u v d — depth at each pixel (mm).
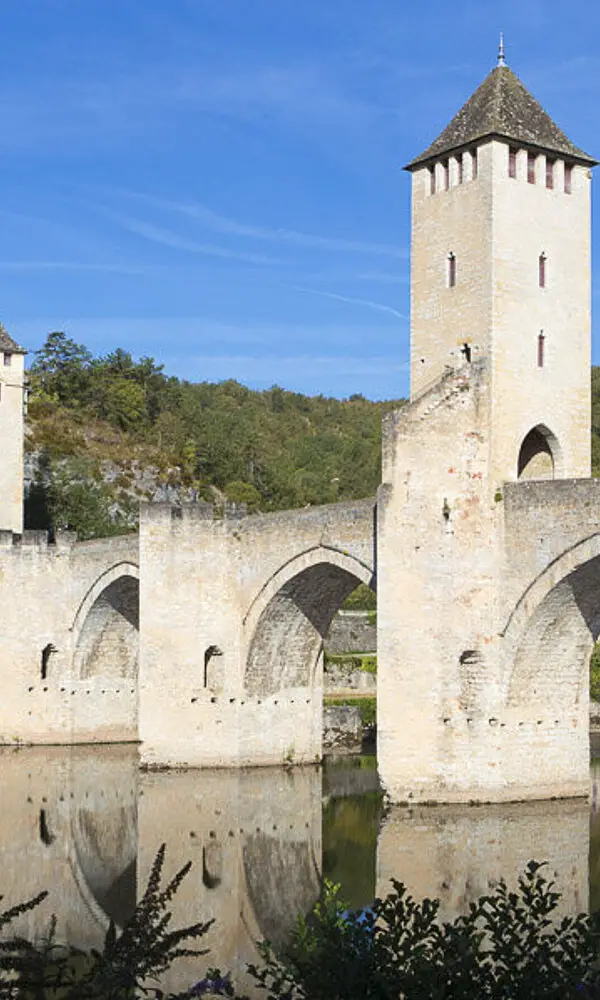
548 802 58625
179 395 187750
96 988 19344
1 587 87125
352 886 42656
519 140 59750
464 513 58094
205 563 71938
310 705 74625
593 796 60500
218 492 167000
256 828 54000
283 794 63125
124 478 149750
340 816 56750
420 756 57594
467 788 57562
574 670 59656
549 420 60531
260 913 40156
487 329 59125
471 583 58031
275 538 69125
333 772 70875
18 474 98938
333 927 19734
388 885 42500
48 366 173875
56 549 87312
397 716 57812
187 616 71688
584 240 62312
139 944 18938
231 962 34500
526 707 58750
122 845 50719
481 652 57906
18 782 67875
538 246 60656
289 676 73812
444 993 18500
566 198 61875
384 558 57969
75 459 144750
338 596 71438
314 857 47906
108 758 79062
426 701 57562
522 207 60250
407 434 57781
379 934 19953
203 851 49375
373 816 56438
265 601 69688
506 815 55094
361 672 98000
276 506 176125
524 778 58656
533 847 48344
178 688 71438
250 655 71250
